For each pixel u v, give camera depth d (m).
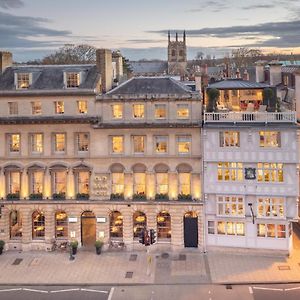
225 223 53.06
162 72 196.12
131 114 53.78
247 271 48.19
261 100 60.59
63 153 54.44
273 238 52.09
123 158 53.81
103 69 56.31
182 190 53.88
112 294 43.88
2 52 57.72
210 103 57.91
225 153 51.97
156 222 53.84
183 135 53.09
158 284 45.78
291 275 46.97
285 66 79.31
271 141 51.19
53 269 49.62
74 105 54.34
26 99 54.56
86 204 54.22
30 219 55.00
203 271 48.41
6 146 54.81
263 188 51.62
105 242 54.38
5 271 49.16
